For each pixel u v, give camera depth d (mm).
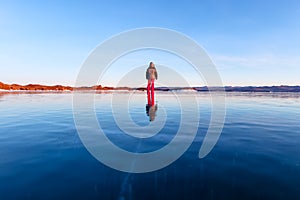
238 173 6449
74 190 5555
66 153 8289
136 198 5238
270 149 8578
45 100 38562
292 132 11695
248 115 18750
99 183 5934
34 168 6820
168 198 5242
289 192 5371
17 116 18203
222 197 5254
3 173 6445
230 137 10648
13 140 10070
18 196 5246
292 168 6688
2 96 51344
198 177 6258
